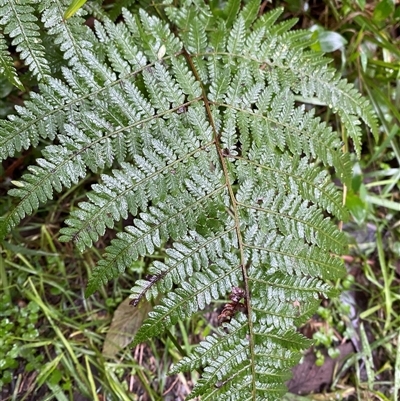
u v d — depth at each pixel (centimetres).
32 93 41
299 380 65
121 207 41
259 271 43
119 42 43
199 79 47
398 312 71
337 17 67
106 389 59
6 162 61
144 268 63
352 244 70
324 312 67
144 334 40
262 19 51
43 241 63
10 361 57
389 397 68
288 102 46
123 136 42
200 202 43
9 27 40
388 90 69
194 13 49
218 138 46
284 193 44
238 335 42
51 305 62
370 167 73
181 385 62
